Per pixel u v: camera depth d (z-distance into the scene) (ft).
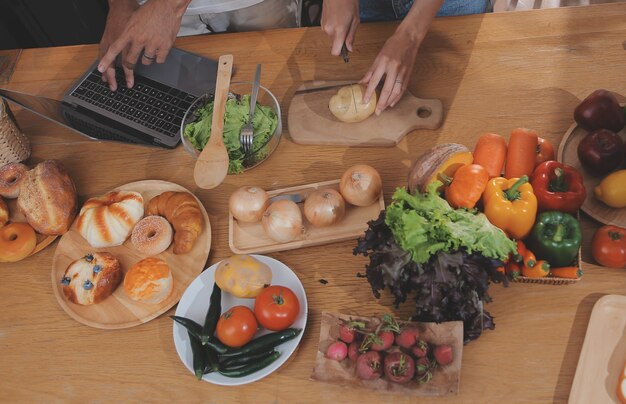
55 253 4.48
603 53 4.72
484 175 3.70
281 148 4.73
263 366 3.73
